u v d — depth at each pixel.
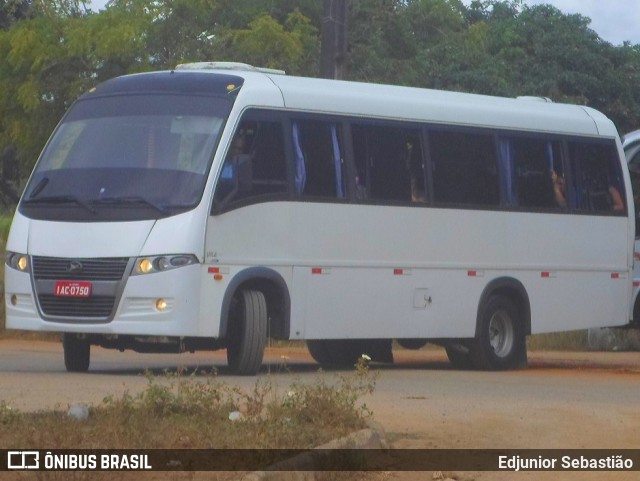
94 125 19.28
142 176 18.38
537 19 58.34
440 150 21.58
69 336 19.42
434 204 21.33
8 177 56.00
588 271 24.02
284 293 19.06
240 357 18.77
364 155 20.38
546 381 19.95
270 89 19.23
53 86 48.91
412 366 23.56
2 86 50.12
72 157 19.08
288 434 11.53
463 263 21.80
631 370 24.06
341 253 19.88
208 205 18.05
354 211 20.06
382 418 13.95
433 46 53.09
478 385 18.53
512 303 22.86
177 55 47.47
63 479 9.79
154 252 17.83
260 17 46.66
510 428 13.49
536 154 23.28
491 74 50.97
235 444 11.09
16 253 18.75
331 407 12.55
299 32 47.88
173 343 18.39
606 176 24.59
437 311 21.38
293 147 19.33
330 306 19.72
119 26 46.53
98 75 48.47
